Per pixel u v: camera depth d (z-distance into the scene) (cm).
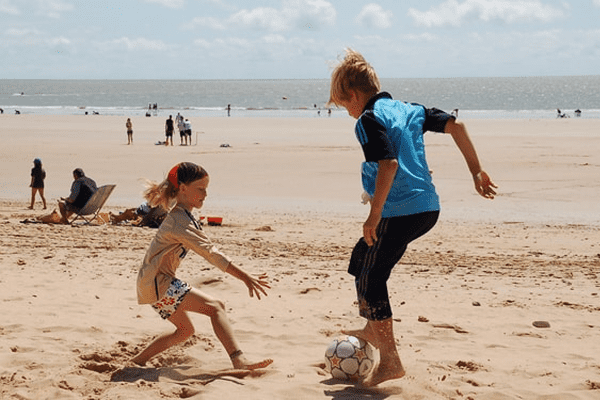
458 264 1052
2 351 523
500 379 466
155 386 433
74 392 427
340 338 463
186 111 9044
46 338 564
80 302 714
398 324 646
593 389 443
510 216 1650
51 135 4262
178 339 480
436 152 3108
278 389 425
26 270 900
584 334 616
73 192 1525
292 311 693
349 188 2188
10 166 2741
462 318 680
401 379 443
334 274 931
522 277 944
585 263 1066
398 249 411
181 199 460
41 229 1367
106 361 506
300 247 1197
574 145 3412
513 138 3866
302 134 4397
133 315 660
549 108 10775
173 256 461
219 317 468
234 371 464
